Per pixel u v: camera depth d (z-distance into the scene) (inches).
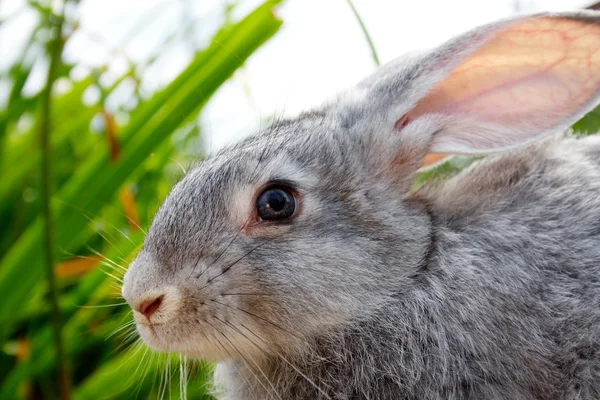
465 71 13.9
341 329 12.9
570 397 12.3
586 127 17.8
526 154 14.1
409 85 13.5
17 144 18.3
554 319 12.4
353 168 13.2
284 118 14.7
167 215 13.0
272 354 13.1
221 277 12.4
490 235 13.1
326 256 12.6
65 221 15.9
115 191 16.2
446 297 12.8
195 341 12.5
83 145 19.9
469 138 14.0
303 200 12.8
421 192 13.8
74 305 16.5
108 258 16.3
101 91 19.1
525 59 13.6
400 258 13.0
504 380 12.3
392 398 12.8
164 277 12.4
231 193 12.8
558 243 12.9
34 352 16.0
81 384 16.5
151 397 16.2
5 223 18.9
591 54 13.1
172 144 19.5
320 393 13.0
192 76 16.4
